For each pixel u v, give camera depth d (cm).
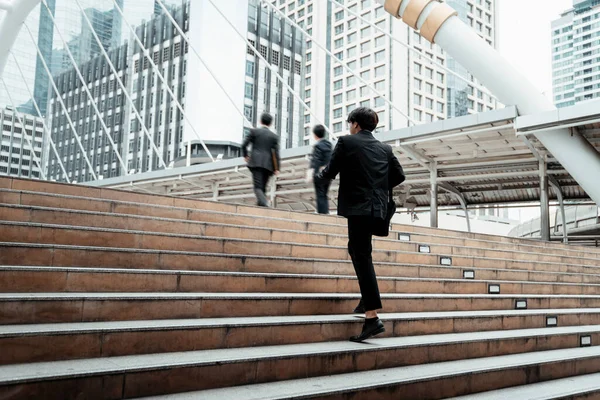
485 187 2109
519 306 571
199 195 2555
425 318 417
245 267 466
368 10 8800
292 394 260
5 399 212
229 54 8200
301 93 9369
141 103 8769
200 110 7881
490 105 9469
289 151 1627
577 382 383
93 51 13962
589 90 19238
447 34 1534
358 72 8794
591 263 1009
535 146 1495
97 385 235
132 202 591
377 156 372
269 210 707
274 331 335
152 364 254
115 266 399
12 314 281
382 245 693
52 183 562
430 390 315
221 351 302
